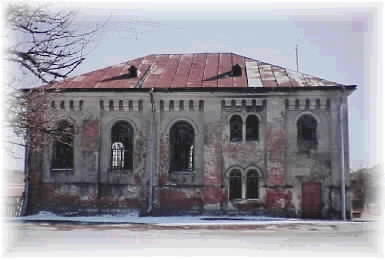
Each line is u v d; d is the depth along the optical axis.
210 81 28.11
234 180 26.75
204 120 27.17
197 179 26.86
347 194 25.91
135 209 26.91
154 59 32.56
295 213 26.02
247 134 27.06
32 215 27.19
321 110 26.78
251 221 23.77
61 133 13.80
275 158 26.48
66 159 28.05
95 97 27.84
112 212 27.02
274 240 16.06
